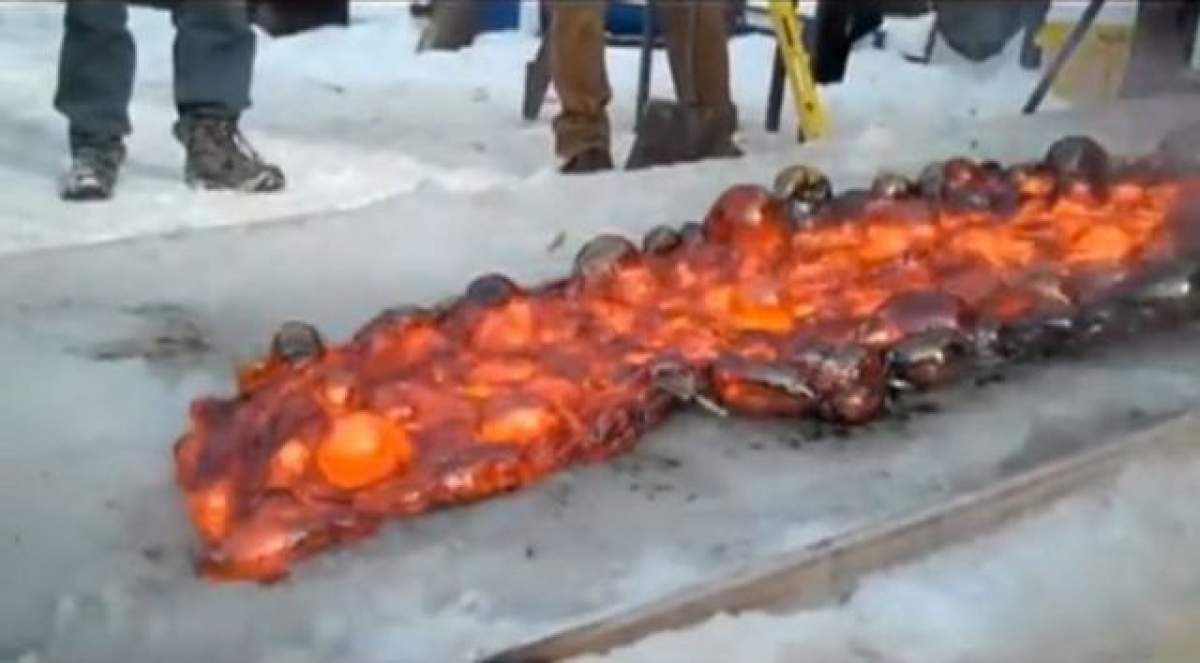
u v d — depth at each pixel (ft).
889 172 8.10
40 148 12.57
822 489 4.83
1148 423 5.32
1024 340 5.79
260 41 18.31
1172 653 4.28
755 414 5.23
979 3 18.03
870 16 17.15
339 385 4.78
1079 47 15.72
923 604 4.31
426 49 18.48
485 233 7.47
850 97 16.38
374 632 3.94
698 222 7.47
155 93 14.87
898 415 5.39
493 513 4.55
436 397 4.88
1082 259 6.50
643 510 4.63
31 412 5.14
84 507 4.52
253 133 13.65
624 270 5.81
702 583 4.13
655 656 3.93
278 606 4.05
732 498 4.74
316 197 11.62
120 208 10.92
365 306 6.43
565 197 8.07
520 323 5.39
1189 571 4.62
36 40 17.33
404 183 12.20
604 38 13.00
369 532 4.35
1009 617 4.31
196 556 4.25
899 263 6.22
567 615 4.03
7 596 4.06
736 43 19.48
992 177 7.27
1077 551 4.66
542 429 4.76
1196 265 6.28
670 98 15.67
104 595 4.06
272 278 6.62
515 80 16.98
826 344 5.40
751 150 13.61
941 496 4.76
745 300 5.71
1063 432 5.30
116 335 5.86
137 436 5.00
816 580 4.27
